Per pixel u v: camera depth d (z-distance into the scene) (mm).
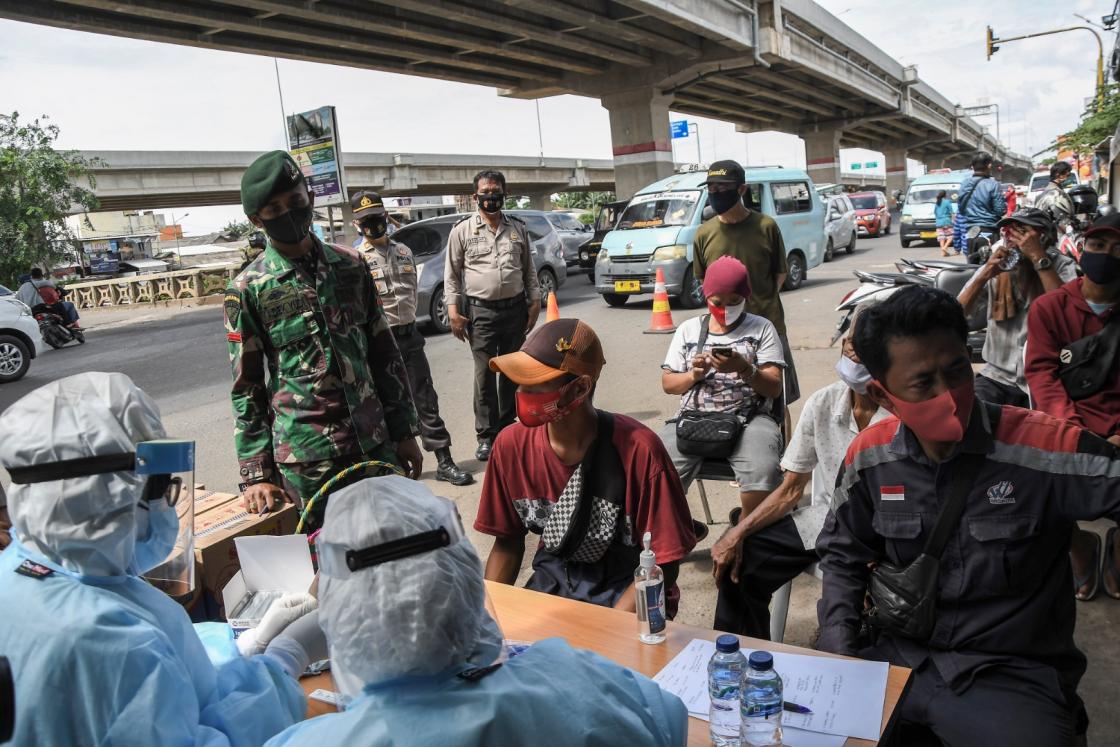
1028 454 1845
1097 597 3383
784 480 2887
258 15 17062
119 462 1312
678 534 2387
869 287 4219
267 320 2777
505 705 1063
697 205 12602
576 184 55219
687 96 33094
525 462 2502
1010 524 1855
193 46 17938
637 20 21625
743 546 2863
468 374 8961
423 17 19234
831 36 31359
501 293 5375
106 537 1313
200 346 14148
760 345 3721
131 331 18844
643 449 2385
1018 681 1896
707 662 1894
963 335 1794
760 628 2941
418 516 1085
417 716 1045
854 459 2066
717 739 1622
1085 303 3201
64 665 1217
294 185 2668
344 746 1042
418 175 43875
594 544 2451
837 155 45531
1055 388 3287
